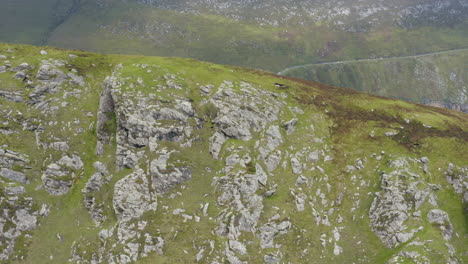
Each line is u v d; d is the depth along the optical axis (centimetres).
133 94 6581
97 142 6216
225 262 4609
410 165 5953
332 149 6594
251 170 5684
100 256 4719
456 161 6159
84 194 5506
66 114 6669
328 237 5122
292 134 6738
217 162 5922
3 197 5150
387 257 4722
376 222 5288
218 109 6656
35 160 5800
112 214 5241
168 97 6675
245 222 5031
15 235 4941
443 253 4562
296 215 5344
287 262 4741
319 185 5903
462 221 5212
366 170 6144
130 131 5988
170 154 5831
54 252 4862
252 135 6372
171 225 5031
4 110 6306
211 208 5253
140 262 4591
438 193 5619
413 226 5016
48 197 5453
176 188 5509
